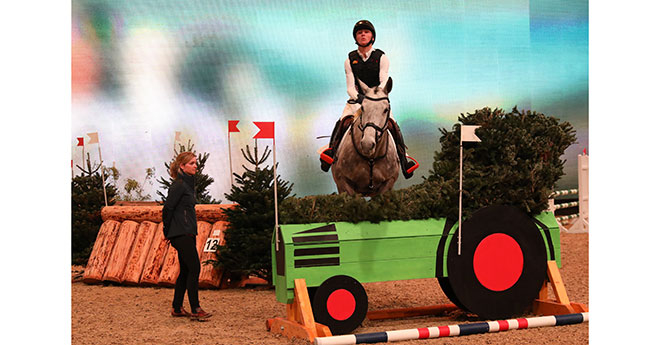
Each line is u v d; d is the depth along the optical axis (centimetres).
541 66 1805
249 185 829
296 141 1716
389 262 555
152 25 1688
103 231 909
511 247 598
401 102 1753
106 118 1653
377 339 494
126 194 1611
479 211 588
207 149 1677
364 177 703
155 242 878
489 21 1803
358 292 536
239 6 1716
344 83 1756
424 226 572
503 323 536
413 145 1756
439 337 517
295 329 517
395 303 719
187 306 707
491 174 606
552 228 619
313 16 1747
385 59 767
